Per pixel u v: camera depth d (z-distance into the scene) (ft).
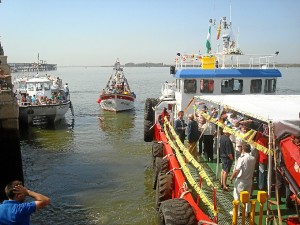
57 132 78.74
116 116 104.22
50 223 33.32
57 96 93.97
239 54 53.06
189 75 49.65
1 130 42.60
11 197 15.21
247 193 17.17
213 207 20.49
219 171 32.99
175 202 21.08
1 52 54.54
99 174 47.37
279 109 23.32
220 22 54.24
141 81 369.91
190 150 34.96
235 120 33.22
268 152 19.43
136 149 61.36
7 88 44.29
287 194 23.31
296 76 447.01
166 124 45.37
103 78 490.49
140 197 38.86
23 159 55.98
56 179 45.73
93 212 35.32
